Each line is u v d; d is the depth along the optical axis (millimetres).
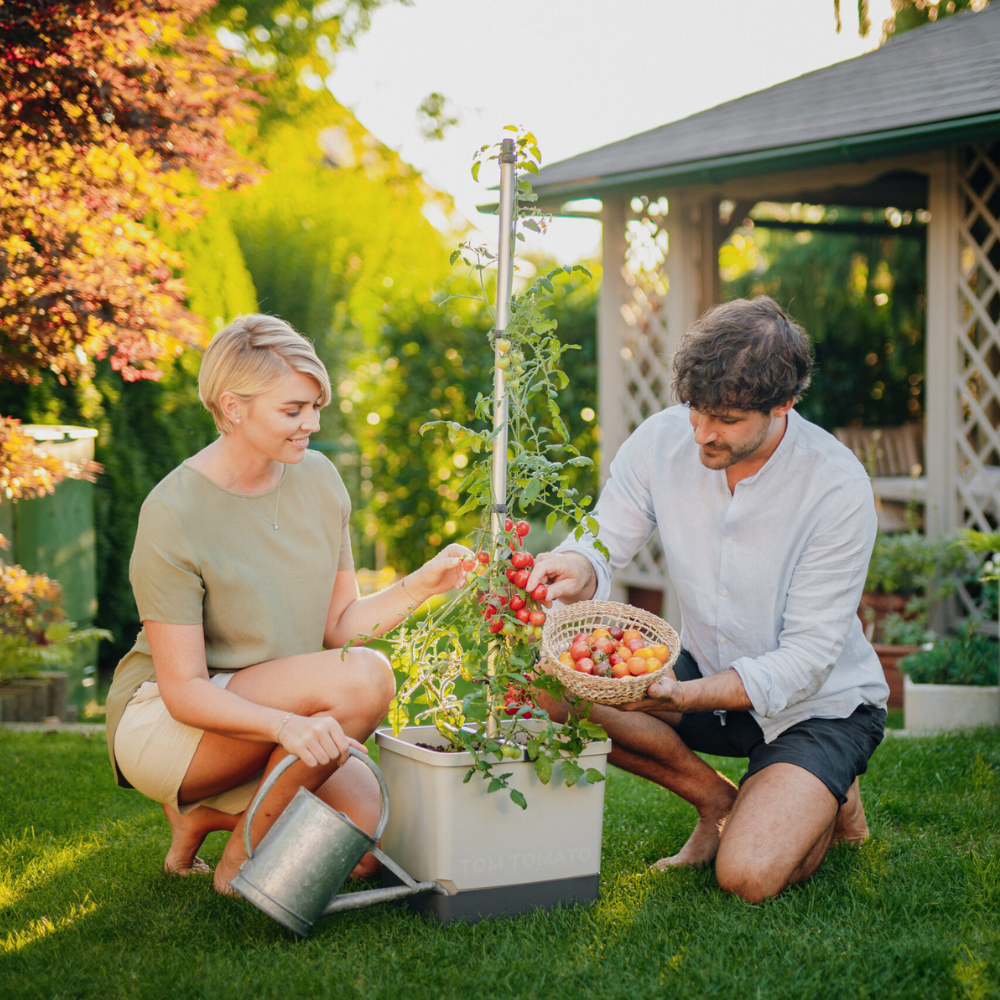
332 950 2004
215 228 6645
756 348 2178
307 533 2391
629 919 2164
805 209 9680
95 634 4809
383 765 2322
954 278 5363
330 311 9195
